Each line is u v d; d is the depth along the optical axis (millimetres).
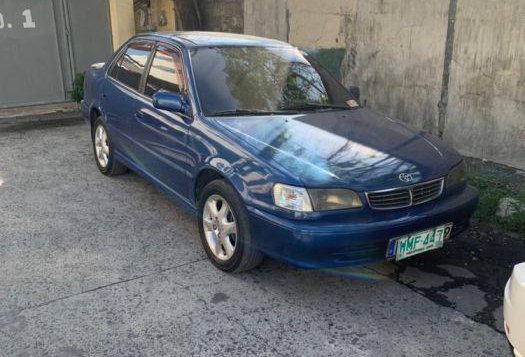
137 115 4785
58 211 4895
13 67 8758
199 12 9906
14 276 3719
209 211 3861
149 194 5379
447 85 6004
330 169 3324
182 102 4102
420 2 6102
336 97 4648
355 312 3410
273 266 3967
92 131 6062
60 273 3775
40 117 8445
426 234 3510
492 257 4223
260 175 3361
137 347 2996
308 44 7934
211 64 4332
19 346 2975
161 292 3562
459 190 3840
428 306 3504
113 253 4102
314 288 3686
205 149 3807
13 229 4484
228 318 3299
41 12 8797
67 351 2945
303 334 3166
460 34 5742
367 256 3303
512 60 5301
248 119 3943
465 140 5941
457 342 3127
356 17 6992
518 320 2279
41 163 6336
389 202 3348
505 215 4809
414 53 6305
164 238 4387
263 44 4820
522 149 5387
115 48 9617
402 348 3059
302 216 3186
